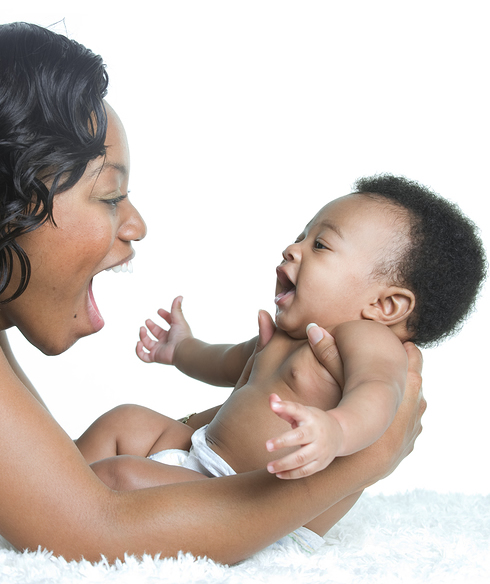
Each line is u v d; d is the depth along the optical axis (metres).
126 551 1.10
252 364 1.62
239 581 1.07
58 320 1.35
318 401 1.42
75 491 1.09
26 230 1.17
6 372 1.11
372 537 1.47
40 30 1.26
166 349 2.04
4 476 1.06
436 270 1.52
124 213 1.40
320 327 1.48
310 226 1.62
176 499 1.13
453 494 1.85
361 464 1.21
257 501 1.13
